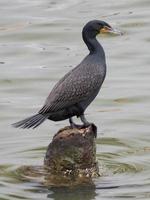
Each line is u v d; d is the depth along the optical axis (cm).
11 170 1519
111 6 2792
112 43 2433
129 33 2509
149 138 1716
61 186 1436
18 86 2098
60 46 2422
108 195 1398
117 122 1825
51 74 2170
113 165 1547
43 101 1980
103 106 1945
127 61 2264
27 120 1378
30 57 2334
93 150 1448
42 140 1706
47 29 2566
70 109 1413
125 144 1683
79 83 1416
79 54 2330
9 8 2805
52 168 1467
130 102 1964
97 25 1481
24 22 2641
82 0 2898
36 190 1425
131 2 2819
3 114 1891
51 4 2858
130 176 1487
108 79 2127
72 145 1436
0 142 1700
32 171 1506
